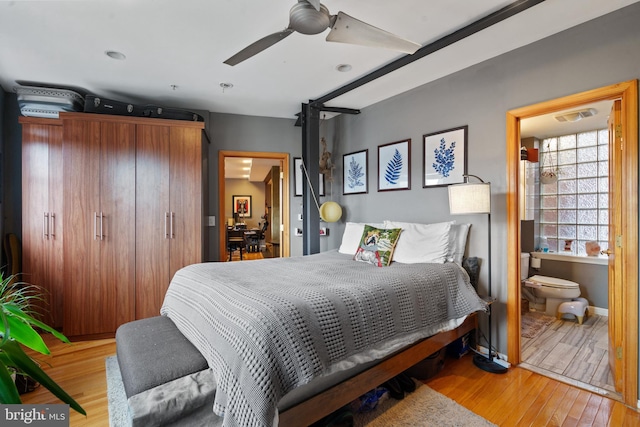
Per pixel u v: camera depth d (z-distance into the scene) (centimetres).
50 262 324
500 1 195
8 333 92
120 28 220
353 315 169
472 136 281
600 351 279
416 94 330
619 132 209
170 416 130
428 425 182
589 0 193
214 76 304
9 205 334
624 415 191
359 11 204
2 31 222
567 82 223
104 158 317
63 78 303
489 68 269
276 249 725
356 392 172
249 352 131
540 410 196
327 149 455
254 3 194
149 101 372
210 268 250
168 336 192
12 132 337
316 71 295
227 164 759
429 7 200
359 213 403
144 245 329
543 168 440
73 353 281
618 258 210
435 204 313
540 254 418
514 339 254
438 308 225
